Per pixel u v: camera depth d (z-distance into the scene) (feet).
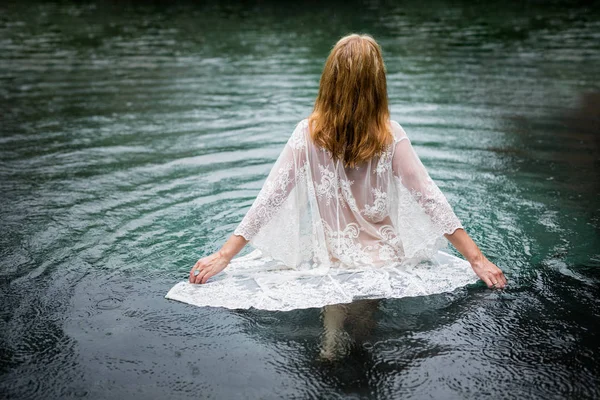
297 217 10.16
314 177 10.03
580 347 8.22
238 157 16.46
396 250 10.51
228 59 30.25
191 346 8.35
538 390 7.41
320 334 8.59
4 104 22.33
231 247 9.98
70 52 32.42
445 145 17.29
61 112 21.33
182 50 32.78
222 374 7.75
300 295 9.57
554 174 14.88
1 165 15.97
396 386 7.50
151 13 48.03
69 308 9.30
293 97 22.85
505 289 9.70
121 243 11.47
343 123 9.68
